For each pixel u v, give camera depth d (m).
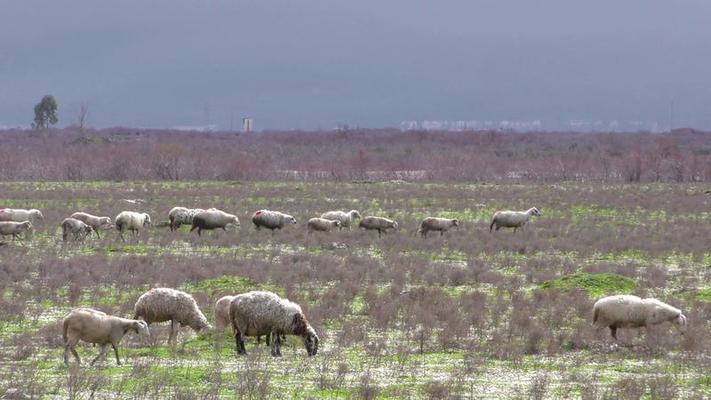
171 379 73.31
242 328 85.12
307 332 85.19
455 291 126.44
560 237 192.50
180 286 123.69
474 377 77.12
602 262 158.75
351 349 88.88
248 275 133.12
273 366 79.88
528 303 112.50
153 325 98.19
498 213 199.88
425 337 93.88
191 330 96.31
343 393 70.06
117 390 68.94
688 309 111.56
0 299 108.69
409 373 77.81
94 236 180.75
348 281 128.12
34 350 84.44
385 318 100.62
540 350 88.88
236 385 71.94
